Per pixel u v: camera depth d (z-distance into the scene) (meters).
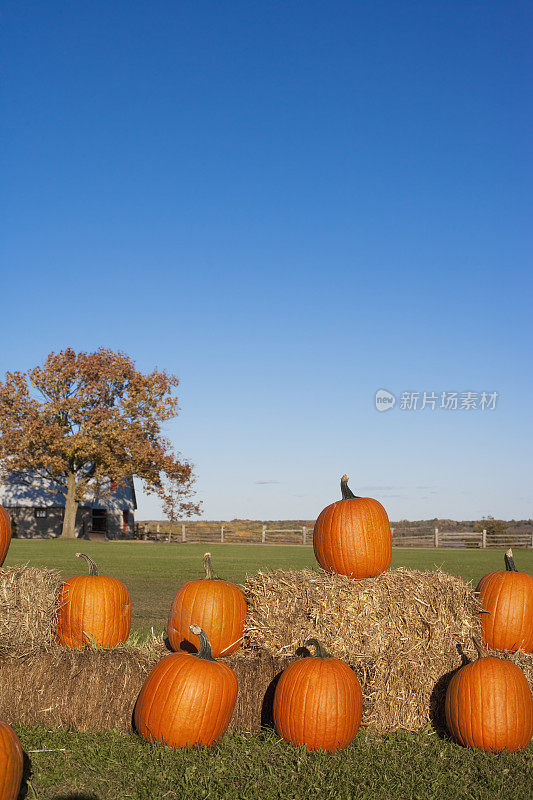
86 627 5.83
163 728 4.82
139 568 16.42
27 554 21.16
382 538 6.29
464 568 17.91
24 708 5.20
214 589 5.95
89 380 39.03
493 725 4.95
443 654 5.62
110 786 4.28
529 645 6.02
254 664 5.43
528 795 4.26
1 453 37.97
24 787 4.21
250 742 5.03
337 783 4.35
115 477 37.81
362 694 5.37
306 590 5.73
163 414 39.69
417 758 4.81
